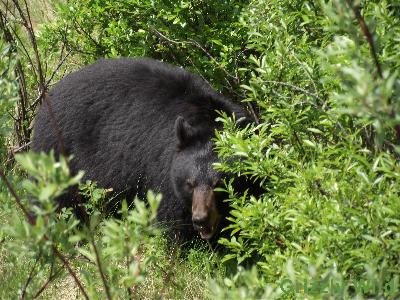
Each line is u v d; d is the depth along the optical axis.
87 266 9.27
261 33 9.70
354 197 6.80
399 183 6.68
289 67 8.42
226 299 5.69
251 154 8.18
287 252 7.33
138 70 11.75
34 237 5.95
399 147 5.59
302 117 8.33
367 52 6.36
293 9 9.07
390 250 6.57
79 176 5.34
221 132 10.23
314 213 7.11
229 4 12.43
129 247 5.89
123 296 8.02
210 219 9.77
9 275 8.88
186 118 10.73
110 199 10.78
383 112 5.08
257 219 7.82
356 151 7.15
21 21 12.48
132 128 11.21
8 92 7.11
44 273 8.43
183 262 10.16
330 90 7.66
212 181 9.92
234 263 9.84
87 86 11.74
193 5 12.59
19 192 7.92
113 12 13.67
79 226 11.28
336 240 6.83
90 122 11.51
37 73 14.38
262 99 9.42
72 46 14.09
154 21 12.84
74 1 14.02
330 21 7.26
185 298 9.14
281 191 8.20
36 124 12.05
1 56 7.29
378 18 7.08
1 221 9.25
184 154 10.34
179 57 13.05
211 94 11.20
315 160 8.07
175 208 10.72
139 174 11.13
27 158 5.22
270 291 5.55
